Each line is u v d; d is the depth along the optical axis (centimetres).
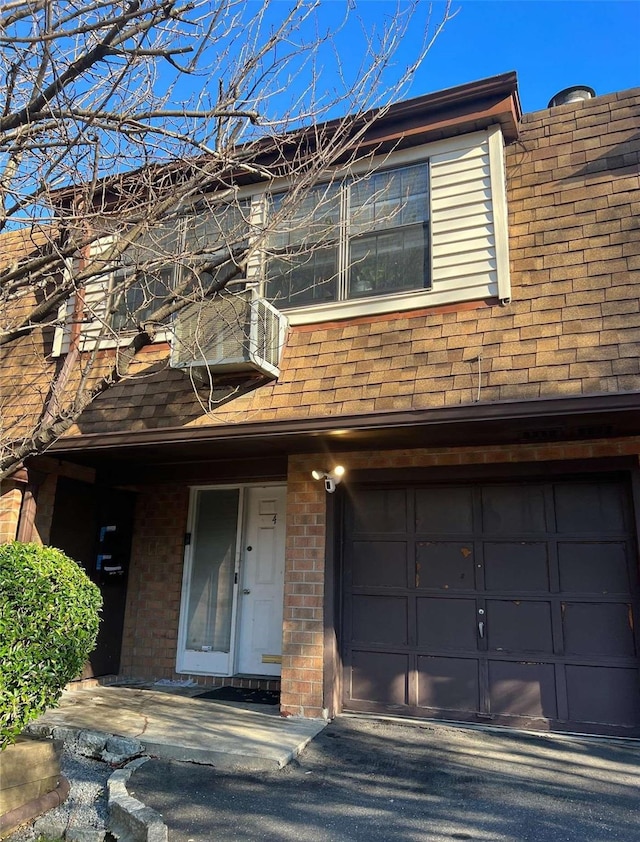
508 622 555
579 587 540
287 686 575
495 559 570
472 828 355
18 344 716
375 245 593
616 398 443
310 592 591
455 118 571
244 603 739
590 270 509
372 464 603
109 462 722
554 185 556
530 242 542
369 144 597
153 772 444
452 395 499
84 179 421
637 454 523
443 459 583
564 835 346
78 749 493
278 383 571
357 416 516
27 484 653
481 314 530
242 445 597
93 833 343
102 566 748
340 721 555
